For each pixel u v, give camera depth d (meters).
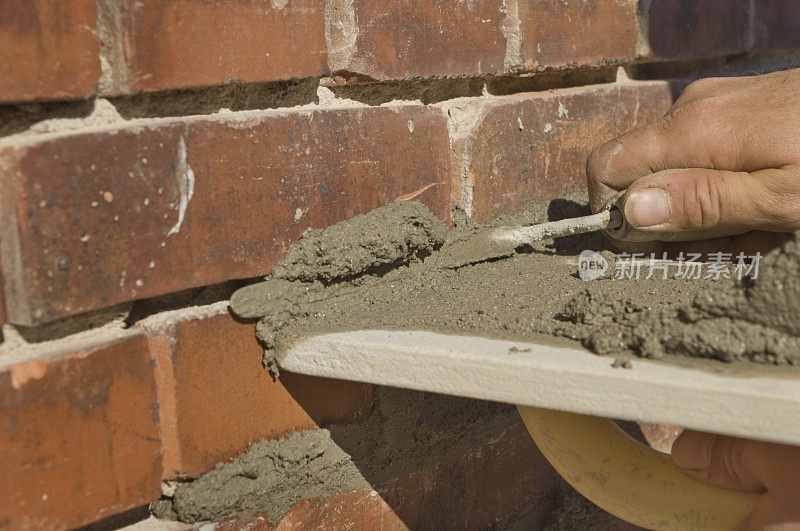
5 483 0.94
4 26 0.90
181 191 1.09
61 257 0.96
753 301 0.97
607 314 1.11
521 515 1.88
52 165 0.94
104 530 1.12
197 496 1.17
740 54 2.55
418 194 1.50
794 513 1.09
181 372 1.14
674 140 1.59
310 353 1.20
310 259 1.27
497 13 1.62
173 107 1.13
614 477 1.28
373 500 1.47
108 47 1.02
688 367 0.95
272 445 1.28
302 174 1.27
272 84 1.26
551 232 1.58
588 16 1.86
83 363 1.02
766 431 0.84
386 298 1.38
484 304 1.29
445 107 1.57
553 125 1.81
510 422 1.81
